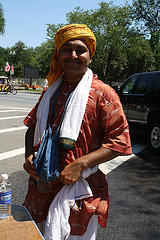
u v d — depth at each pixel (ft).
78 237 5.24
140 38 111.55
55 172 4.86
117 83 140.46
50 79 5.73
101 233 9.13
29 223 4.50
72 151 5.09
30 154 5.58
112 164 16.81
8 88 85.92
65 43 5.22
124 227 9.54
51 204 5.05
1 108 42.06
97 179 5.38
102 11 100.83
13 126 27.43
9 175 13.96
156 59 119.96
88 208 5.09
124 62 126.21
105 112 5.05
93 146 5.18
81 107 5.05
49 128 5.23
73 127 4.99
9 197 4.75
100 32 104.63
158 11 118.52
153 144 19.80
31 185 5.62
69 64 5.27
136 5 120.16
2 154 17.65
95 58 107.55
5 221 4.54
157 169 16.16
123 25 105.29
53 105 5.44
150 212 10.70
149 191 12.81
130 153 5.01
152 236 9.06
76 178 4.87
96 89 5.16
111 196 12.08
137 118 22.57
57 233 4.87
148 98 21.27
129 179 14.32
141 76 23.04
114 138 5.02
